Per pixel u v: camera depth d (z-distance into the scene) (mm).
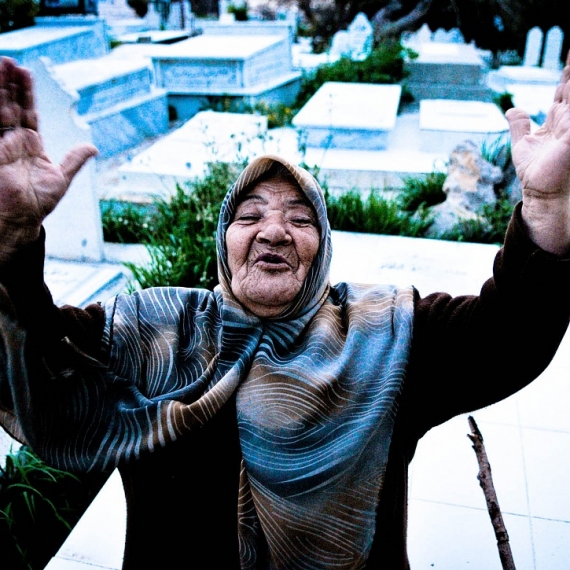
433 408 1401
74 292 4992
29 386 1300
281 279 1369
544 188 1175
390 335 1399
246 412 1333
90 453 1361
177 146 7672
